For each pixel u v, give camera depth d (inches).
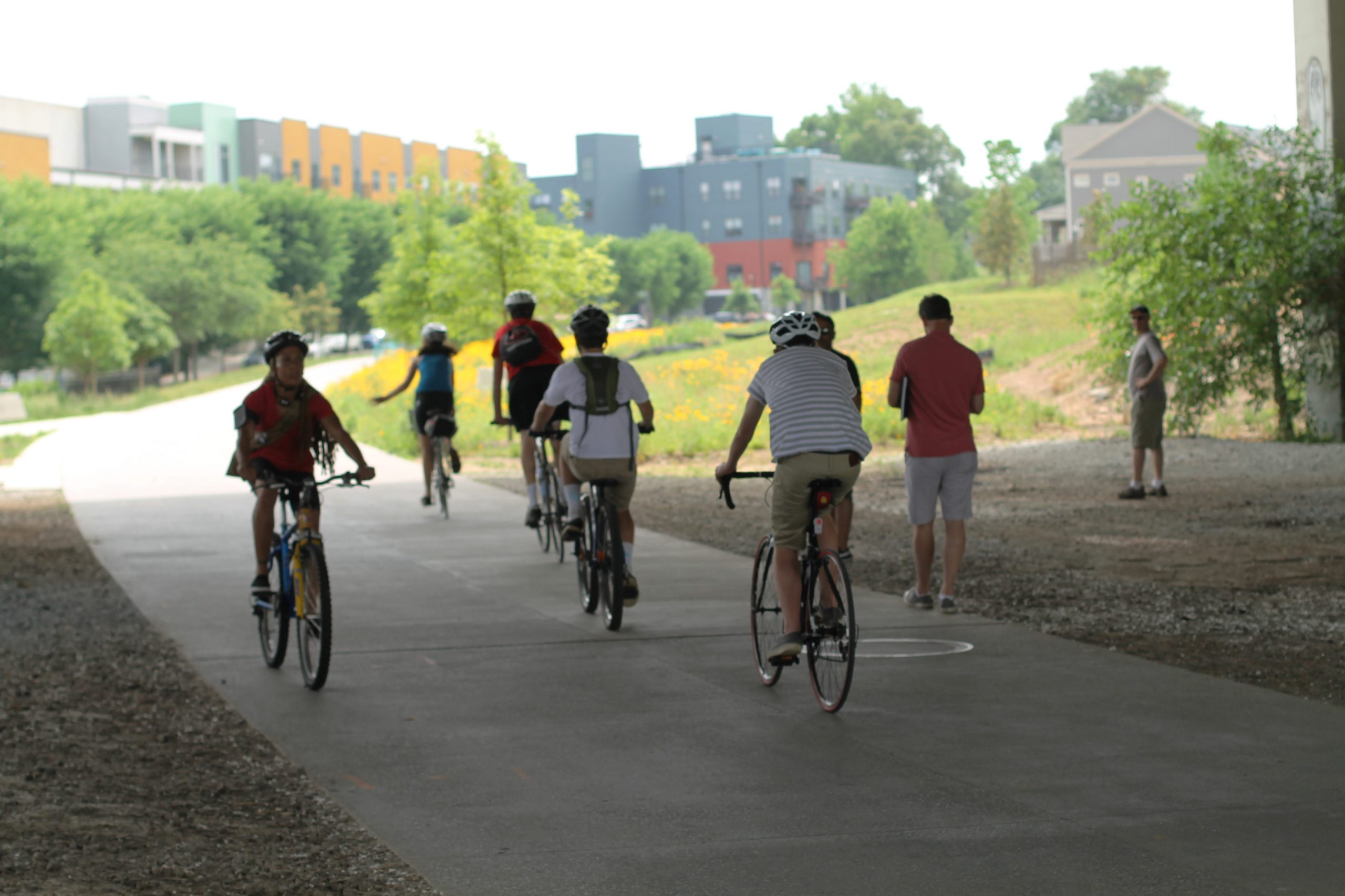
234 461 592.1
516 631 681.0
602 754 458.9
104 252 5816.9
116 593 812.6
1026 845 357.1
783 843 363.6
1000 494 1246.9
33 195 5689.0
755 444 1811.0
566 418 808.3
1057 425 1980.8
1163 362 1158.3
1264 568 817.5
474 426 1968.5
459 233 3120.1
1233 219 1674.5
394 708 528.7
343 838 378.9
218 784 436.1
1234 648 609.0
